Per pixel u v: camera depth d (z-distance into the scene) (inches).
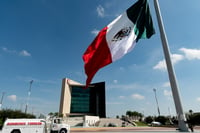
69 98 2970.0
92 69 293.6
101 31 317.4
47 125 879.1
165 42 217.9
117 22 322.3
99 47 306.8
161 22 232.1
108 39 308.7
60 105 2861.7
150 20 318.3
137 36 314.5
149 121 3095.5
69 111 2898.6
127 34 311.6
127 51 295.1
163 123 2388.0
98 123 2401.6
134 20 324.8
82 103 3080.7
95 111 3014.3
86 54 303.1
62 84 3021.7
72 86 3117.6
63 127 903.1
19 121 748.0
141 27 321.7
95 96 3144.7
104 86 3152.1
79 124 2249.0
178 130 181.6
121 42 304.3
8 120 741.9
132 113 4237.2
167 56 210.5
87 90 3216.0
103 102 3048.7
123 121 2514.8
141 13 330.6
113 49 299.9
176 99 190.1
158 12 240.2
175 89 192.9
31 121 764.6
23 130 737.0
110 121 2479.1
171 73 200.8
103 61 296.0
